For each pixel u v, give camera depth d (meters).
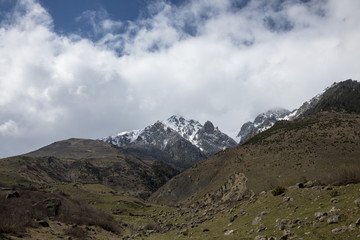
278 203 32.91
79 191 156.88
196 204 151.62
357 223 19.56
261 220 30.12
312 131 168.88
